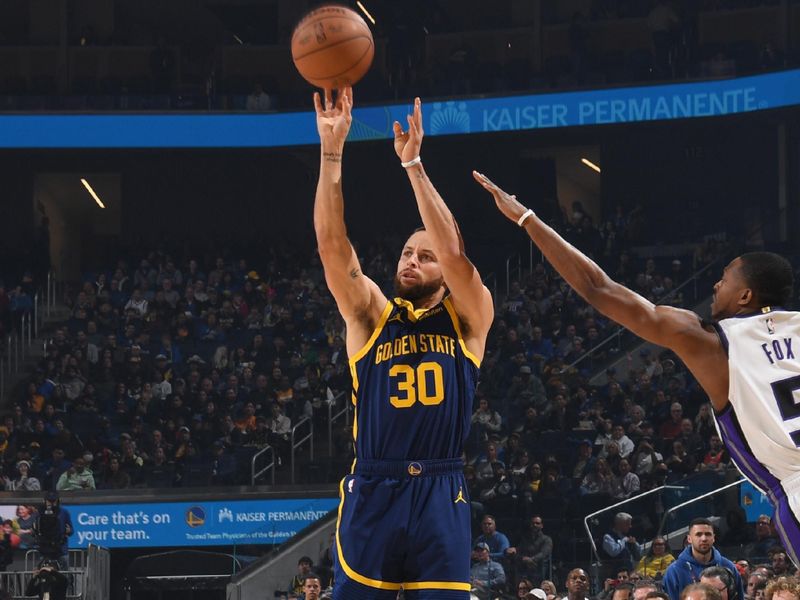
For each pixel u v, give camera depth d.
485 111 30.64
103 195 37.75
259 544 22.89
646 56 30.81
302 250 34.06
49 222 37.12
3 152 34.19
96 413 25.67
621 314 4.23
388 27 35.53
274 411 24.86
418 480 4.68
